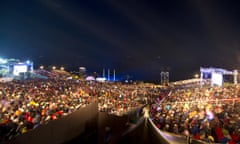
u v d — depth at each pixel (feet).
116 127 39.47
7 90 96.07
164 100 106.01
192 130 49.85
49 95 93.81
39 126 26.71
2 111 52.70
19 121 44.37
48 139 28.27
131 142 33.40
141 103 103.19
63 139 31.63
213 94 107.86
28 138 24.76
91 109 40.68
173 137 40.93
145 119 36.29
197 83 234.58
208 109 65.67
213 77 171.32
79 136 36.19
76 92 115.65
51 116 49.57
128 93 140.15
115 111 71.92
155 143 35.60
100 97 106.11
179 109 75.66
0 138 35.86
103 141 40.68
